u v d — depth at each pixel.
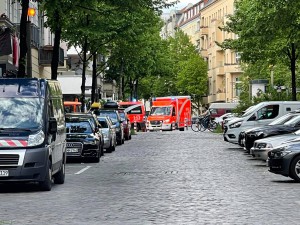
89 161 31.09
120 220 13.32
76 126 31.08
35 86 19.95
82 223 12.94
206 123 76.31
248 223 12.82
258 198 16.97
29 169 18.36
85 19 47.12
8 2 43.94
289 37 38.62
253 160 31.11
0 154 18.27
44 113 19.34
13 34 38.47
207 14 147.75
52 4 32.59
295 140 22.05
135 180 21.98
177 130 87.25
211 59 139.75
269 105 38.47
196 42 160.50
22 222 13.14
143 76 86.50
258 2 36.94
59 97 21.88
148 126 83.06
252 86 65.25
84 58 51.12
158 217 13.72
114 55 56.09
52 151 19.44
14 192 18.72
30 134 18.62
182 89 138.00
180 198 17.03
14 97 19.62
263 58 51.88
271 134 31.11
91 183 21.16
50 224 12.86
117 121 47.47
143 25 49.41
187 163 29.44
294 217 13.62
